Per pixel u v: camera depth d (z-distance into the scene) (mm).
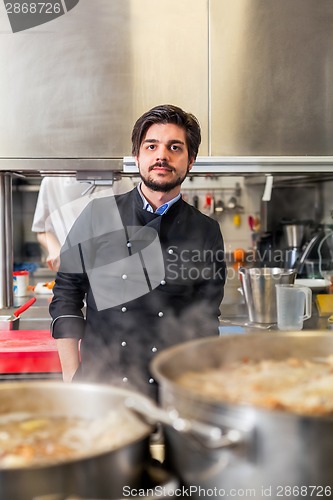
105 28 2809
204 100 2859
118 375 2057
